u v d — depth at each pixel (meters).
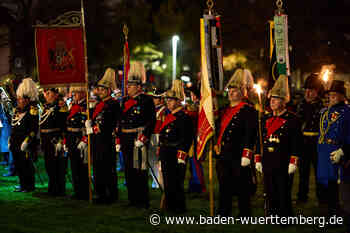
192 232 6.61
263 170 7.05
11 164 11.58
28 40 24.83
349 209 6.28
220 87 7.32
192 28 28.92
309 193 9.34
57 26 8.72
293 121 6.91
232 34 27.31
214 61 7.27
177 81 8.01
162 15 28.78
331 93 6.77
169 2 29.14
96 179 8.62
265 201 7.13
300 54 26.95
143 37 28.88
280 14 7.39
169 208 7.88
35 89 9.79
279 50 7.35
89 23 28.52
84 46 8.74
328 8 28.02
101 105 8.65
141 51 28.06
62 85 8.71
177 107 7.94
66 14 8.78
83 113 9.05
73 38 8.78
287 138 6.90
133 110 8.21
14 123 9.66
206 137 7.27
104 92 8.72
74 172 8.98
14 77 12.94
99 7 28.97
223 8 27.31
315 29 27.61
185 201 7.96
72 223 7.08
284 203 6.89
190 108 9.46
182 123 7.80
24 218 7.38
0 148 12.62
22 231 6.60
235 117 7.22
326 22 27.77
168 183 7.86
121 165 12.34
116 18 29.28
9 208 8.09
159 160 8.07
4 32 25.52
